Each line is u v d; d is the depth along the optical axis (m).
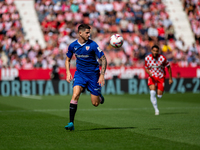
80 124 19.30
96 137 14.84
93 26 66.62
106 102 35.16
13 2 68.00
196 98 40.16
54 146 12.86
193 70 53.34
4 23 64.56
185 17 73.56
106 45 63.38
